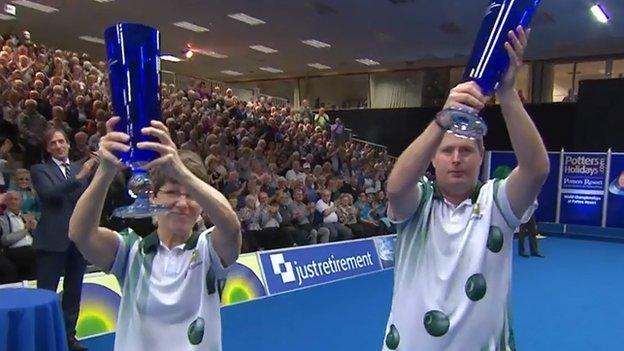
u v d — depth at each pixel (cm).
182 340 164
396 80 2156
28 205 579
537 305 647
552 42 1614
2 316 240
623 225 1357
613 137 1462
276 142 1248
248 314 572
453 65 2011
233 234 163
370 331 526
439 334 163
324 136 1520
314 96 2372
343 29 1568
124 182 446
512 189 162
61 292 462
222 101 1414
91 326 480
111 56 137
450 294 164
